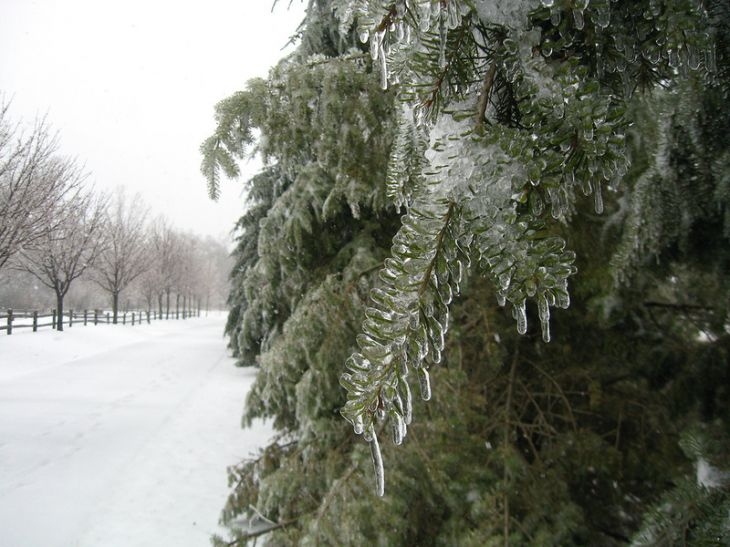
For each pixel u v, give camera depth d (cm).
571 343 280
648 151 133
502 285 43
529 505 211
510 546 190
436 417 239
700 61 54
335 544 215
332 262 365
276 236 448
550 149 44
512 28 46
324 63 170
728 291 182
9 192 1388
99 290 3622
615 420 264
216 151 146
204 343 2222
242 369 1457
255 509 318
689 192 129
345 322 290
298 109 161
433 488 220
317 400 292
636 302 234
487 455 232
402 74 58
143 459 649
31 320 2408
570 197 52
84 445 701
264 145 173
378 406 38
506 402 260
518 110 49
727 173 118
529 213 46
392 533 209
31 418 827
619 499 235
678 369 245
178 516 491
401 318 40
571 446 239
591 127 43
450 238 43
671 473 224
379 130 176
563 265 41
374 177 194
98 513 496
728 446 128
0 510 494
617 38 51
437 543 213
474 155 45
